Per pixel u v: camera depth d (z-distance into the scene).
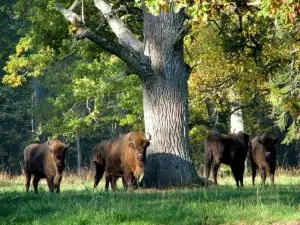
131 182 52.78
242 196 40.06
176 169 57.44
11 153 186.75
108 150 55.31
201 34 88.31
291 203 34.84
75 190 54.38
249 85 90.19
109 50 56.59
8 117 178.12
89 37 56.12
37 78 168.25
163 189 53.56
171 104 58.06
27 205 36.03
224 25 78.81
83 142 188.50
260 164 62.22
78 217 29.69
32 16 82.38
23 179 86.06
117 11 62.25
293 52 80.44
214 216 30.75
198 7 31.16
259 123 135.50
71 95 136.50
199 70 91.81
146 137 52.91
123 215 30.14
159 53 58.19
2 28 153.12
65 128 128.62
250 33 76.75
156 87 58.19
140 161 50.59
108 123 134.62
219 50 86.94
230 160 62.12
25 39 89.06
